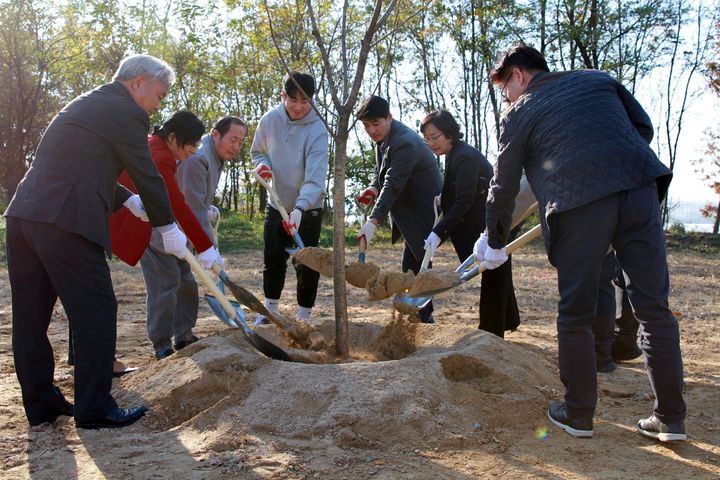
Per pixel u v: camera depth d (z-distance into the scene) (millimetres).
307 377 3396
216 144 5004
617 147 3088
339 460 2816
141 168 3336
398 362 3506
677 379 3064
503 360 3807
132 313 7121
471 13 17984
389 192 5121
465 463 2828
